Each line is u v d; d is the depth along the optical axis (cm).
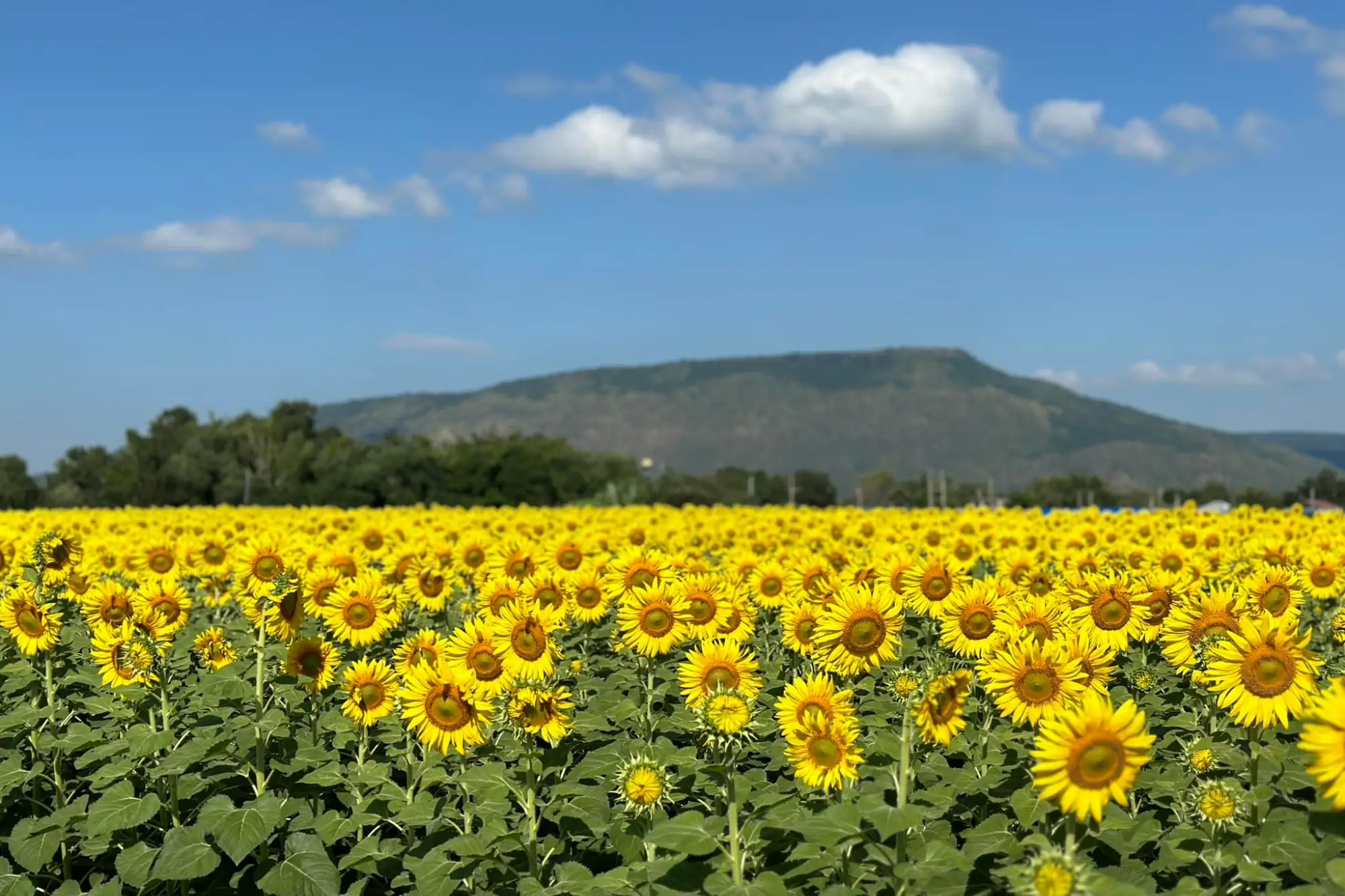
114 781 852
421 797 812
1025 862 623
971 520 2394
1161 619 965
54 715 912
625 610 994
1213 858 629
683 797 746
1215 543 2164
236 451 11294
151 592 1093
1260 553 1591
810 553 1744
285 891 731
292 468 10069
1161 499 14975
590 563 1353
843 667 862
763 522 2962
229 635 1212
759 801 668
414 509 3638
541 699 728
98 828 768
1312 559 1325
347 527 2916
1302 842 628
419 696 763
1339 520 2653
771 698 976
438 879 714
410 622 1339
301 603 945
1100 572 1217
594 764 789
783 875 627
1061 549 1809
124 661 882
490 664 816
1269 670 709
